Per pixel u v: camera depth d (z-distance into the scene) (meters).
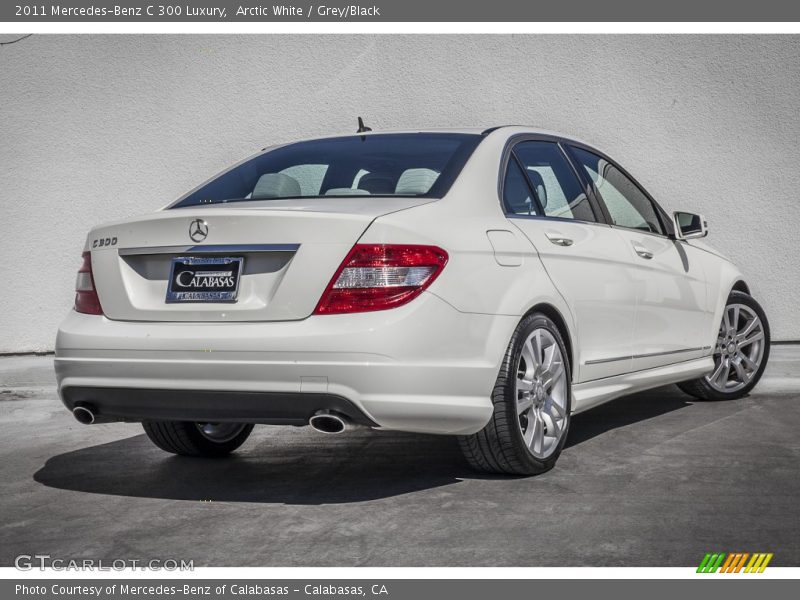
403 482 3.71
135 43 7.90
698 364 5.18
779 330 7.60
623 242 4.47
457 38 7.67
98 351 3.42
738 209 7.58
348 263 3.16
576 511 3.23
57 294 8.02
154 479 3.88
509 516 3.19
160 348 3.30
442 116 7.70
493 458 3.61
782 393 5.73
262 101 7.86
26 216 7.99
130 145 7.95
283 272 3.20
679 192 7.61
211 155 7.92
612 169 4.79
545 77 7.62
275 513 3.30
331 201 3.53
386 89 7.75
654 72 7.57
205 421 3.41
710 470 3.79
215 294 3.28
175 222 3.36
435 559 2.78
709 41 7.52
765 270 7.59
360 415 3.14
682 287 4.95
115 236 3.50
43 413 5.57
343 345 3.10
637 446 4.27
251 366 3.18
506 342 3.47
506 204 3.77
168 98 7.91
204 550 2.92
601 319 4.18
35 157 7.99
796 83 7.49
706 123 7.57
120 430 5.03
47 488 3.74
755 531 2.99
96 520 3.27
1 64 7.95
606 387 4.30
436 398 3.23
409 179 3.66
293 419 3.23
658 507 3.26
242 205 3.63
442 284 3.24
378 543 2.94
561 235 3.97
